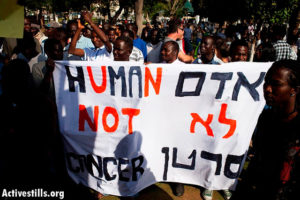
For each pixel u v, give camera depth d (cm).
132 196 267
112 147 267
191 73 253
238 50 306
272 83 133
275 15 545
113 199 276
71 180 292
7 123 194
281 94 131
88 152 272
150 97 260
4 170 200
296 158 128
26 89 198
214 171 264
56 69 263
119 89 260
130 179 267
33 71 291
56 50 288
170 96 260
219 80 252
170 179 278
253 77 251
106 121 266
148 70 254
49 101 212
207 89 255
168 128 266
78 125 269
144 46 484
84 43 465
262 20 594
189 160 270
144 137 265
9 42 438
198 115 261
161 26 1434
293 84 129
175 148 269
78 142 271
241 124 257
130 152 263
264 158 146
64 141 273
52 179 246
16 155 201
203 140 262
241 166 263
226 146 259
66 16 2475
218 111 257
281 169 133
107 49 357
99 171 272
